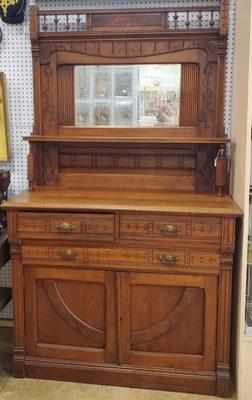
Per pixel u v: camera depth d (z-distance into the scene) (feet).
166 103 7.83
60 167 8.23
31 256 6.98
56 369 7.19
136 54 7.68
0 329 8.96
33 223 6.85
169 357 6.89
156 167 7.99
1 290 8.21
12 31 8.07
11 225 6.91
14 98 8.29
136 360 6.98
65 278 6.98
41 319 7.16
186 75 7.69
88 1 7.89
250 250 6.64
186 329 6.82
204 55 7.54
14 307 7.18
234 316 7.04
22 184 8.62
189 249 6.58
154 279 6.76
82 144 8.09
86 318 7.05
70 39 7.73
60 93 7.98
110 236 6.71
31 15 7.61
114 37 7.64
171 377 6.90
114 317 6.93
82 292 7.00
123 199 7.19
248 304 6.86
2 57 8.16
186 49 7.55
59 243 6.89
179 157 7.91
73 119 8.05
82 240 6.79
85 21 7.80
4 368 7.58
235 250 6.90
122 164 8.07
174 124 7.86
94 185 8.19
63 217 6.77
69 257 6.88
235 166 7.17
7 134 8.34
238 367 6.68
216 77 7.59
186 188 7.97
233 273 7.08
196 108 7.75
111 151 8.05
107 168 8.12
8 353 8.05
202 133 7.79
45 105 8.02
